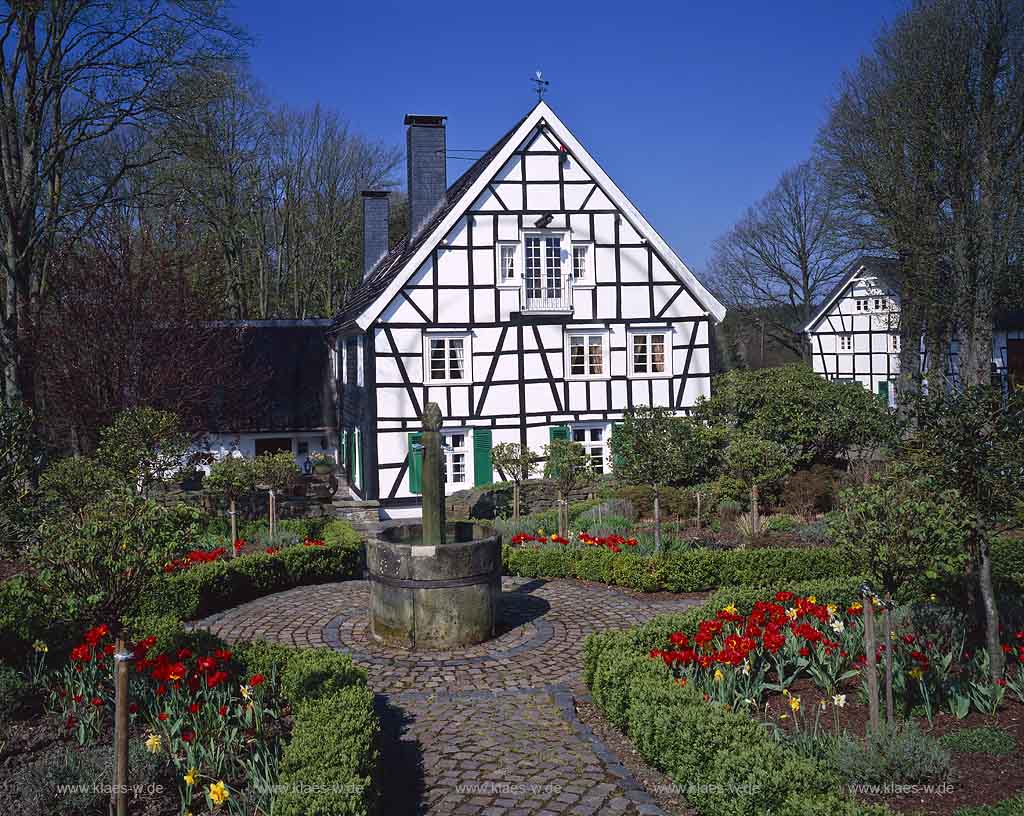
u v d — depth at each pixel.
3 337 17.62
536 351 21.22
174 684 6.30
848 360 39.91
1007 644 7.98
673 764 5.61
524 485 18.83
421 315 20.56
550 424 21.30
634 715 6.18
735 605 8.76
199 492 17.31
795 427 18.41
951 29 23.62
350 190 40.22
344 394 24.70
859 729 6.52
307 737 5.64
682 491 17.25
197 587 10.31
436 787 5.88
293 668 7.02
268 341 27.56
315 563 12.26
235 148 31.95
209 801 5.18
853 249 27.95
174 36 17.98
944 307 25.77
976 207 24.34
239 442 25.58
